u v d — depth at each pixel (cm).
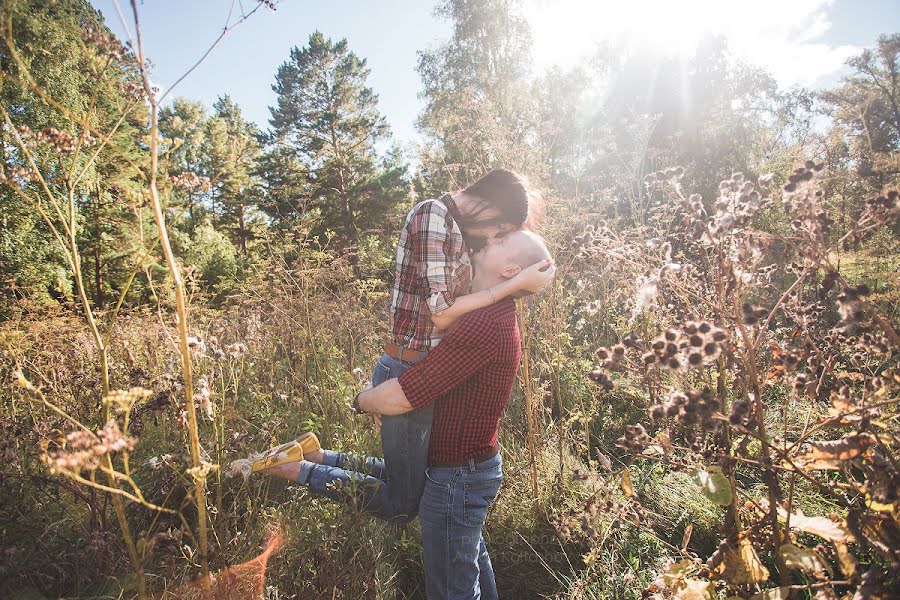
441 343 189
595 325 416
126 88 140
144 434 254
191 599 161
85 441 107
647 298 159
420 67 1923
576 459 296
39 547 183
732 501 150
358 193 2195
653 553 227
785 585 137
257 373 348
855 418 135
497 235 207
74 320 331
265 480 241
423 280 194
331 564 186
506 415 325
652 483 262
